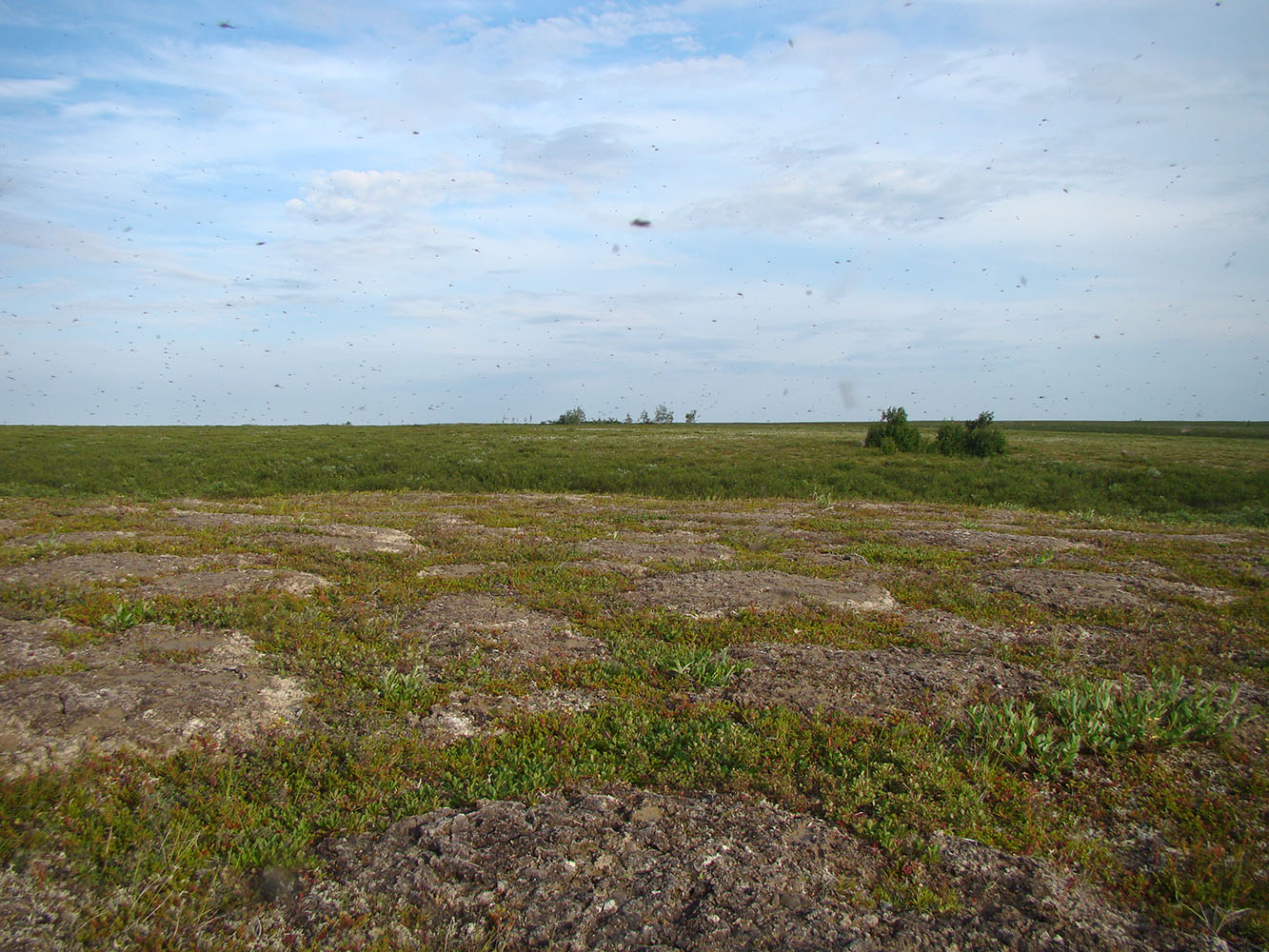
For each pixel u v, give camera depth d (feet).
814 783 15.84
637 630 25.07
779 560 36.06
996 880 13.16
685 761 16.65
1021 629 26.02
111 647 21.57
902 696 20.01
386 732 17.47
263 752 16.25
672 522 49.01
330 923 11.82
